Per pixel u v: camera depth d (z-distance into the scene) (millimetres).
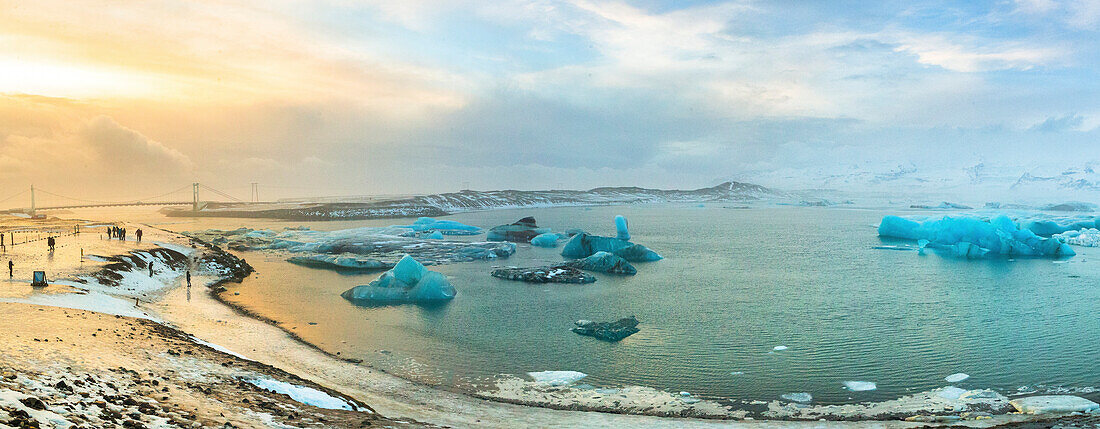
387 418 23797
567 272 66750
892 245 111188
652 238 129750
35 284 41906
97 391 19125
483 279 66250
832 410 28016
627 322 44188
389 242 92375
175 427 16578
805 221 198750
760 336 41969
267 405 21406
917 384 31953
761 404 28891
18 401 15500
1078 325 45219
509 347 38719
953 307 52438
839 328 44438
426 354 36906
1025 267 79125
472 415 26062
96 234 90750
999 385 31609
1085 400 28078
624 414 27203
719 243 116688
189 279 56469
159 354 27250
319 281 64625
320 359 34844
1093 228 115500
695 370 34250
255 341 37781
